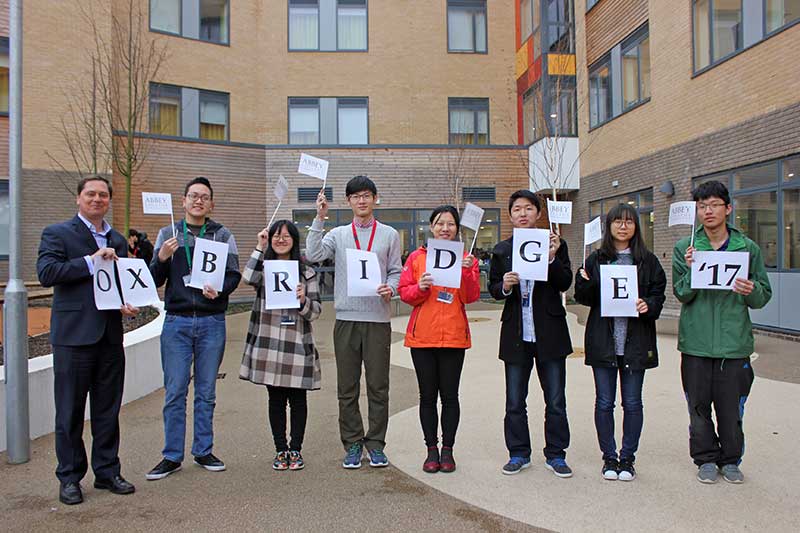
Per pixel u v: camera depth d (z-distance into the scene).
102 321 3.85
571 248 17.58
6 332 4.47
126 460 4.53
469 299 4.33
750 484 3.93
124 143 14.62
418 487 3.98
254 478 4.16
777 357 8.02
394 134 19.39
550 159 16.06
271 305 4.21
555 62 17.09
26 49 14.23
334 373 7.86
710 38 11.34
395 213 18.88
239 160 17.78
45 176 14.36
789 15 9.51
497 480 4.09
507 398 4.29
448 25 19.70
